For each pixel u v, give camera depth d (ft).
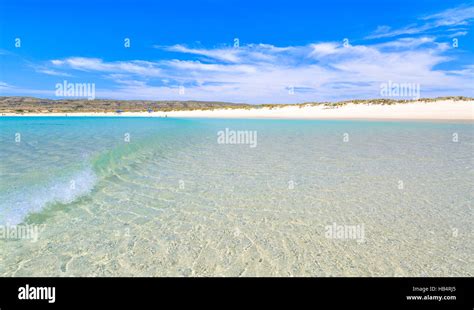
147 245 15.49
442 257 14.60
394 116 147.23
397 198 22.93
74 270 13.20
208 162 35.99
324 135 67.67
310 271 13.51
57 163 29.45
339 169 32.32
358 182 27.30
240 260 14.32
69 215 18.80
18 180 23.04
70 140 48.49
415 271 13.52
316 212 20.20
